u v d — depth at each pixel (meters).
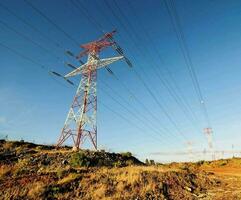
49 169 25.38
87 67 40.00
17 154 32.78
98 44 39.78
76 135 39.47
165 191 23.02
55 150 39.50
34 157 32.34
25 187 16.73
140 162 50.69
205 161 95.69
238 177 41.47
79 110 40.47
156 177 26.52
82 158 31.72
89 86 40.97
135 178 23.19
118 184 20.94
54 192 17.00
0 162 27.45
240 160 84.12
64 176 21.19
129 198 18.09
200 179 33.62
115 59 35.97
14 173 21.02
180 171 34.56
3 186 16.66
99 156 39.31
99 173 23.86
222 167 76.62
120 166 37.09
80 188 18.58
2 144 38.12
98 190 18.27
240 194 24.02
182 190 24.84
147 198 19.22
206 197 22.47
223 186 30.69
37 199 15.44
